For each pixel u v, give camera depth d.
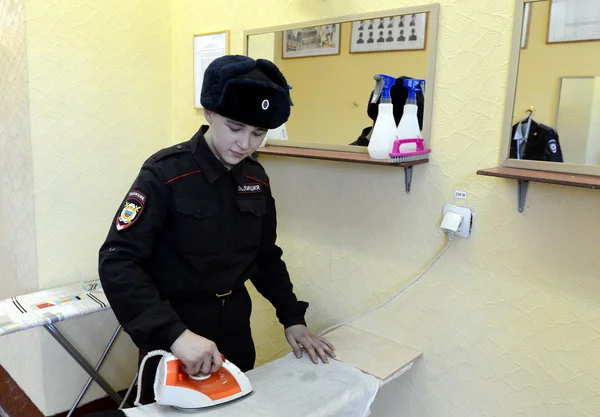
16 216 2.10
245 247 1.38
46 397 2.06
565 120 1.19
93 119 2.03
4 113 2.09
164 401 1.08
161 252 1.29
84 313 1.71
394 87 1.46
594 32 1.14
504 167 1.30
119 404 2.08
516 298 1.33
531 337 1.32
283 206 1.87
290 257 1.87
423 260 1.51
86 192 2.06
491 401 1.41
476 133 1.36
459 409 1.48
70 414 2.02
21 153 1.97
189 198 1.26
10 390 2.37
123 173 2.16
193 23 2.10
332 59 1.60
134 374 2.30
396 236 1.56
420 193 1.49
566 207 1.23
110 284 1.17
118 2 2.04
